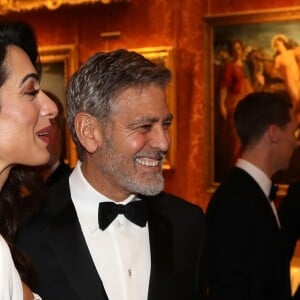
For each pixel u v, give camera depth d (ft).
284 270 8.87
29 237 6.07
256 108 9.46
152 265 6.25
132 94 5.89
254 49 17.19
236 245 8.35
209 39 17.74
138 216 6.29
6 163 4.93
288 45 16.76
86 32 19.62
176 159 18.26
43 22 20.24
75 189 6.44
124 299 6.05
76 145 6.48
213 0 17.74
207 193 17.94
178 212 6.78
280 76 16.88
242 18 17.22
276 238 8.74
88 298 5.86
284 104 9.61
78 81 6.15
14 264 5.32
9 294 4.78
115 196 6.35
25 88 4.87
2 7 19.97
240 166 9.52
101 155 6.09
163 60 18.15
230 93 17.53
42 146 5.06
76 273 5.94
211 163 17.84
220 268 8.36
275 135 9.47
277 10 16.80
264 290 8.50
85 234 6.24
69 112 6.30
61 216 6.23
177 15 18.29
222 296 8.29
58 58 19.85
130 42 18.93
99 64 6.03
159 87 6.01
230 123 17.56
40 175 6.26
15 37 4.98
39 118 5.05
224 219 8.49
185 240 6.63
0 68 4.74
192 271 6.61
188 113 18.19
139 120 5.89
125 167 5.99
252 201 8.64
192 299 6.57
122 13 19.02
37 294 5.67
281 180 16.79
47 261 5.97
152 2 18.60
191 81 18.12
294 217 10.73
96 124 6.07
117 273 6.15
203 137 17.95
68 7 19.31
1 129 4.78
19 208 6.02
